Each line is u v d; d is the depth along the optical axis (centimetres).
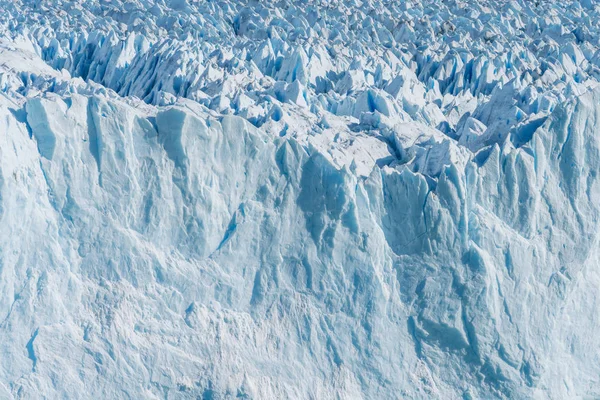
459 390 7756
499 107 9669
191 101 8538
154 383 7338
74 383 7175
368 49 12850
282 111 8631
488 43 13825
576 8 16975
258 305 7581
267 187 7688
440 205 7694
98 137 7425
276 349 7531
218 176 7644
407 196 7744
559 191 8112
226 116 7606
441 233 7719
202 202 7581
